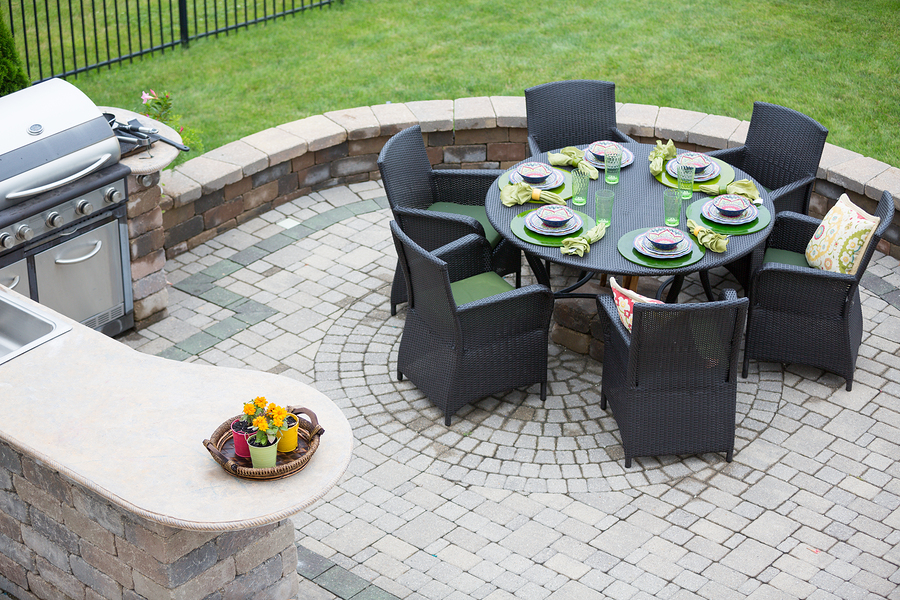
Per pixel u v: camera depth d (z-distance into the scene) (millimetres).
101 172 5758
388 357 6270
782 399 5844
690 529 4918
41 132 5484
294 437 3584
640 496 5137
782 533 4891
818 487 5188
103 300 6145
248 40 10773
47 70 9992
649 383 5121
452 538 4863
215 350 6312
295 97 9516
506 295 5434
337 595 4461
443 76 9922
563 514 5012
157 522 3377
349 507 5066
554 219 5754
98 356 4168
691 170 5902
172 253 7293
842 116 8961
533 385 6051
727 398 5211
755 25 10969
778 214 6270
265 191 7844
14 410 3828
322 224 7773
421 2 11844
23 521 4125
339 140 8062
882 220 5555
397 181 6484
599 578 4613
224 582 3844
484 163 8477
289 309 6750
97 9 11539
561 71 9992
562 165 6621
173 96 9484
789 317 5828
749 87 9562
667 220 5801
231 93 9578
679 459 5410
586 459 5402
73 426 3750
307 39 10820
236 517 3344
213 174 7316
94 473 3516
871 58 10086
